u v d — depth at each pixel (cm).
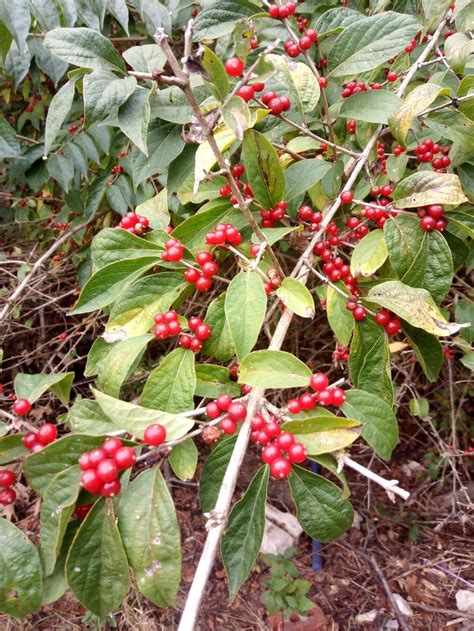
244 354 19
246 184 27
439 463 48
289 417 19
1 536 16
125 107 22
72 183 42
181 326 21
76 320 54
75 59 21
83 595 16
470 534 50
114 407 16
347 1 37
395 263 23
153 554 16
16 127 60
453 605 43
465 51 24
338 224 32
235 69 18
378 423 19
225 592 43
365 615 43
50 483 16
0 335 50
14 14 23
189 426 17
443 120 25
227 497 16
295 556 47
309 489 19
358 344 23
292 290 21
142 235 24
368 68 25
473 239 29
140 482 16
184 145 25
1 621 36
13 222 58
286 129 27
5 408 38
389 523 51
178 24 35
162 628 38
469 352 32
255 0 32
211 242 22
